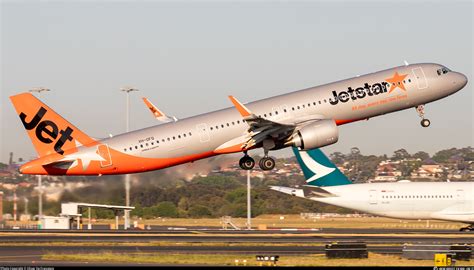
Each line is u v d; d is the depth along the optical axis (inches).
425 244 4945.9
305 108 6569.9
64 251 5098.4
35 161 6510.8
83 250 5162.4
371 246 5497.1
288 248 5310.0
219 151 6594.5
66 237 6240.2
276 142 6628.9
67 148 6569.9
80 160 6491.1
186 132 6515.8
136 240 5895.7
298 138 6491.1
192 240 5910.4
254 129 6437.0
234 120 6569.9
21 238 6117.1
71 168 6510.8
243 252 5049.2
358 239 6117.1
